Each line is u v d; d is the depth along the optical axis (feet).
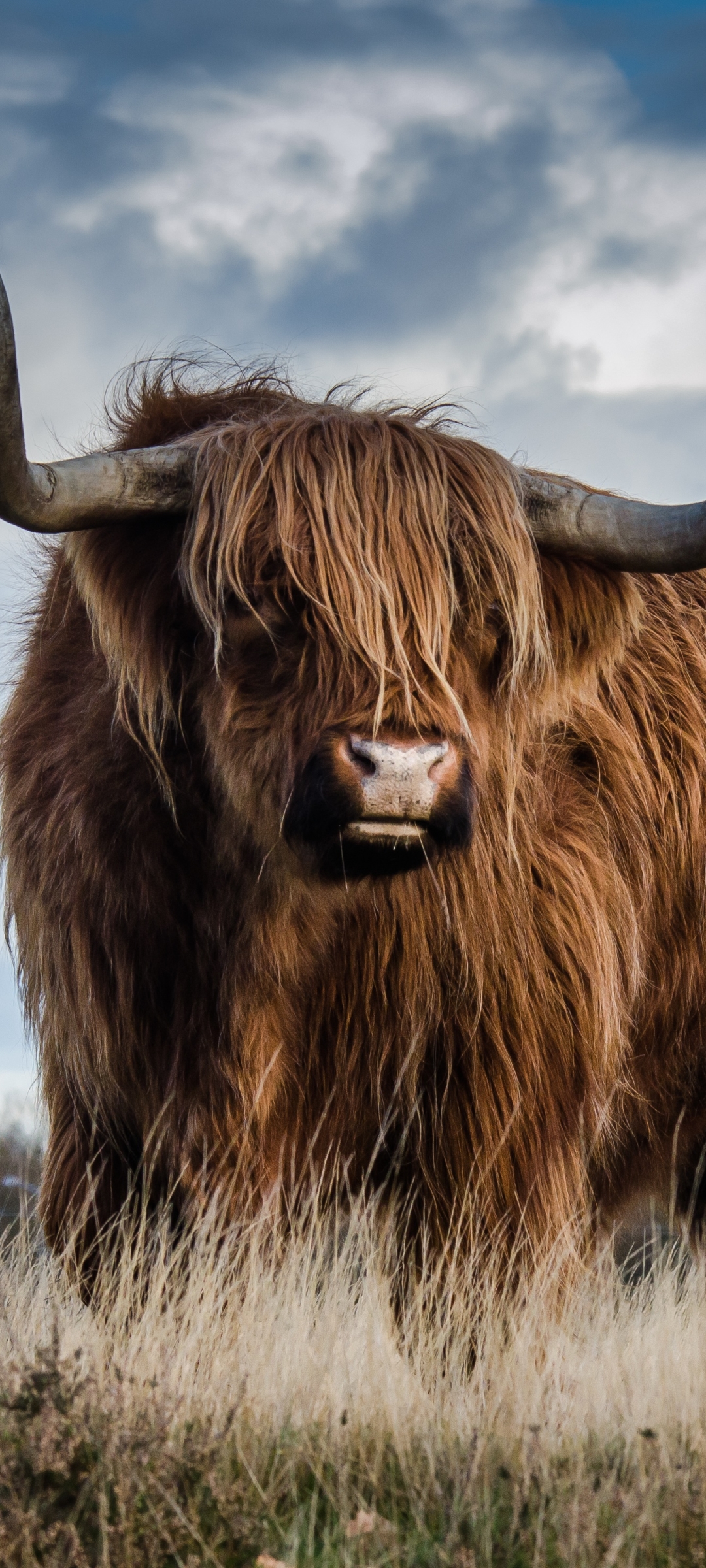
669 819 40.14
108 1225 34.76
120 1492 21.34
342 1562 21.30
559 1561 21.56
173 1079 33.83
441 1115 34.83
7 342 25.93
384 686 28.50
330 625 29.50
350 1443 25.68
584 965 35.81
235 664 30.91
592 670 35.40
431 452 31.27
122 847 33.53
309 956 33.88
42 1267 34.17
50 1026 36.01
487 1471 23.97
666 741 40.68
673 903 40.55
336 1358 29.27
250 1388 27.68
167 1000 34.04
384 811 27.73
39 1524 20.85
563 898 35.94
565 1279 34.63
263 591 30.25
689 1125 44.19
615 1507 23.25
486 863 33.99
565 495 33.83
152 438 34.83
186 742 32.94
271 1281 31.42
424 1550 21.70
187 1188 33.60
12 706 38.01
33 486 29.35
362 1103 35.22
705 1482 23.62
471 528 31.22
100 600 32.27
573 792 37.93
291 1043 34.58
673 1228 48.21
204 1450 23.12
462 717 29.01
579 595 34.22
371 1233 34.58
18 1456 22.76
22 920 36.40
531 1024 34.94
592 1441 26.96
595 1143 36.45
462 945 34.14
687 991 41.29
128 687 33.01
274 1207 33.27
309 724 29.40
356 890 33.22
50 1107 36.81
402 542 30.07
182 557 31.55
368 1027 34.68
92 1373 26.78
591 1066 36.01
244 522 30.17
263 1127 33.78
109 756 33.71
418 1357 30.76
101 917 33.78
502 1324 32.99
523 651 31.30
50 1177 36.40
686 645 42.11
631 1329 33.63
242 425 32.17
